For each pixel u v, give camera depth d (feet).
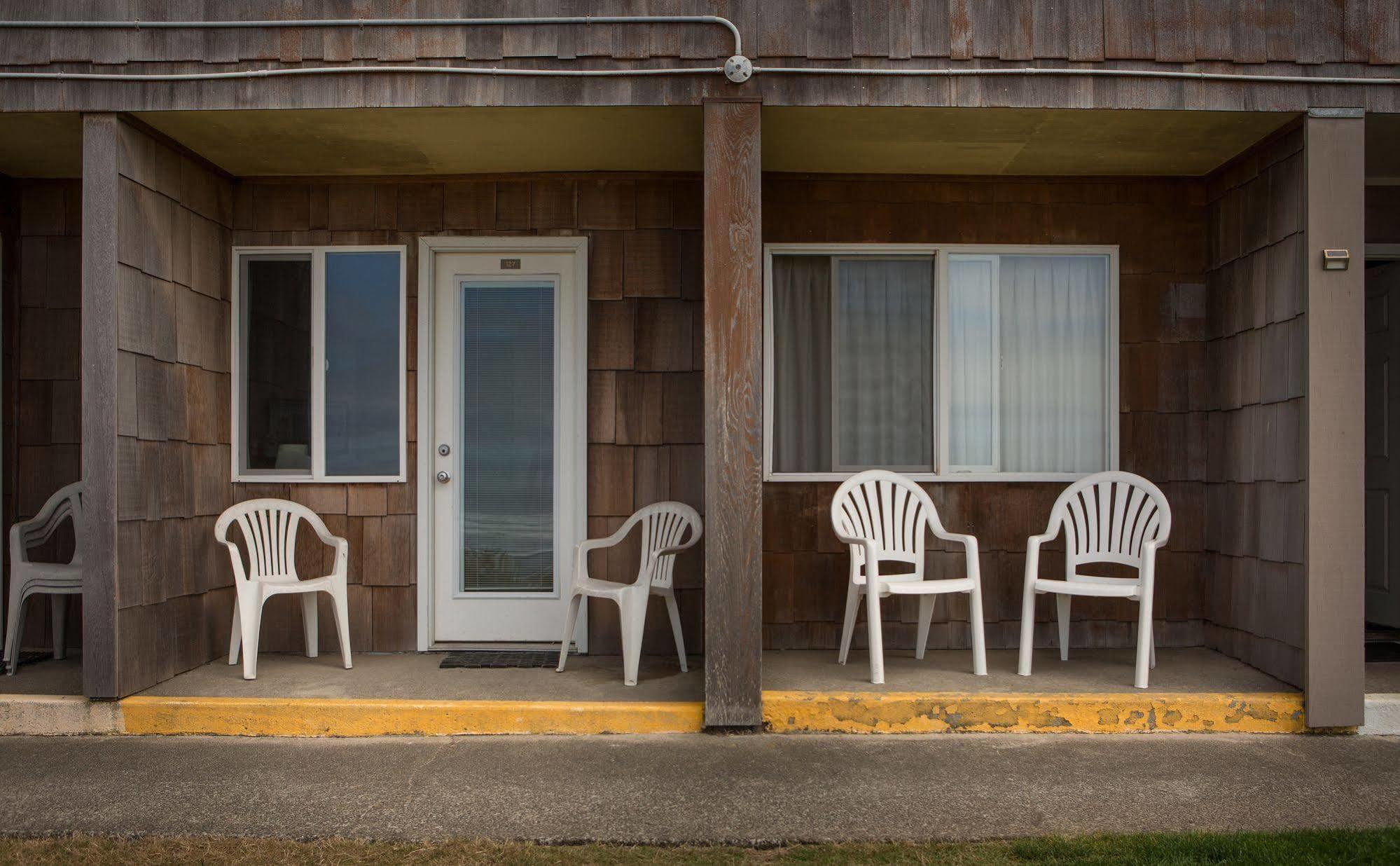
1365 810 10.37
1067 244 16.63
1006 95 12.90
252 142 14.57
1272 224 14.15
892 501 15.51
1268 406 14.21
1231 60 13.00
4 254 16.17
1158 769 11.56
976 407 16.74
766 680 13.92
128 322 13.19
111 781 11.22
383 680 14.35
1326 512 12.85
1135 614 16.43
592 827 9.98
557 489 16.49
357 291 16.53
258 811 10.36
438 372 16.58
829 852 9.47
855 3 12.87
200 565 15.20
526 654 16.14
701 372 16.37
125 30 12.97
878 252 16.61
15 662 14.69
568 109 13.14
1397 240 17.58
